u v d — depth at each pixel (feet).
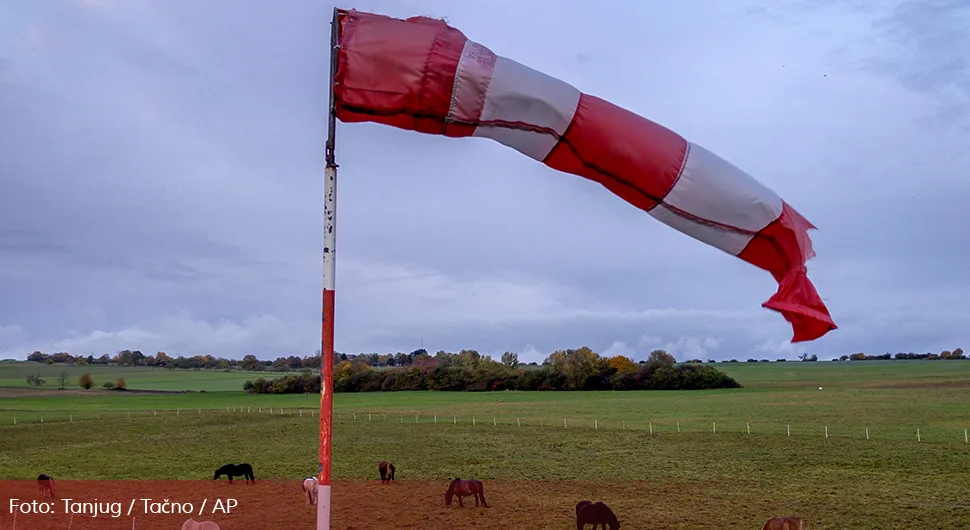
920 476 117.08
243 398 379.55
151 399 372.38
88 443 177.06
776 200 22.22
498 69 21.91
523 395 363.56
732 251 22.95
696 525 87.10
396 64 22.13
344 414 249.55
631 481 117.60
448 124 22.43
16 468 137.69
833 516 91.35
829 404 256.52
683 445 157.69
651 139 21.85
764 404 264.31
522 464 136.98
